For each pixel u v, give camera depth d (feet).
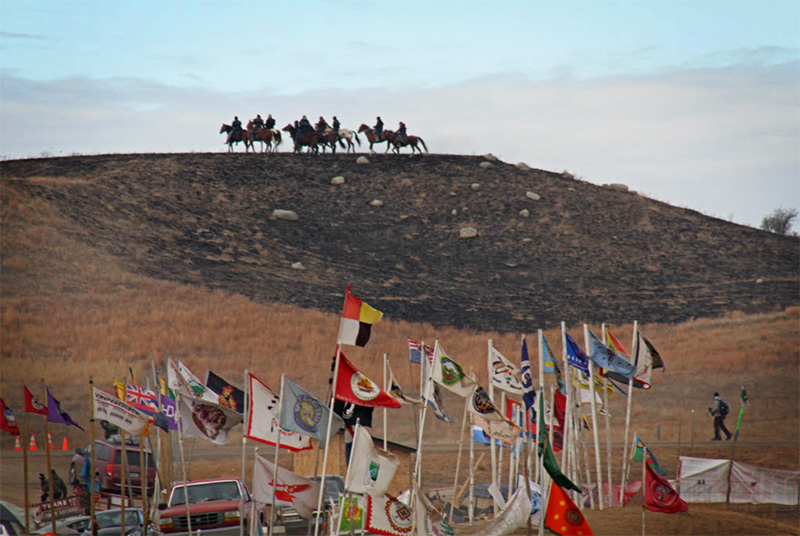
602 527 116.67
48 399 110.93
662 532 116.16
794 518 137.18
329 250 452.76
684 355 338.34
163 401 120.16
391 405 95.09
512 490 126.21
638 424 257.96
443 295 404.36
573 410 133.69
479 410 105.91
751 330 367.25
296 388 95.04
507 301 402.72
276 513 121.70
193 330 331.16
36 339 311.06
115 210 456.04
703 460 152.66
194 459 201.87
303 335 333.21
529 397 111.14
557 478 87.15
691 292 426.92
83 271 378.53
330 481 131.03
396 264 442.50
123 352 309.42
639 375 142.20
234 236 452.76
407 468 187.11
